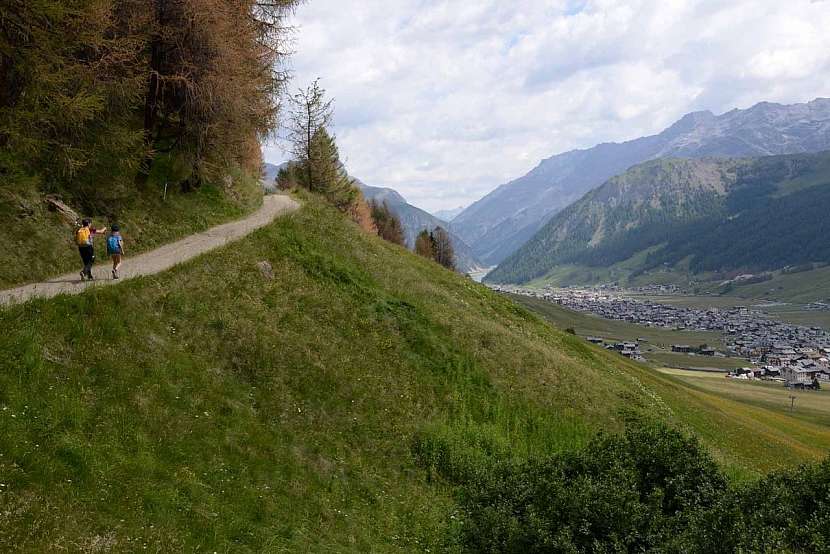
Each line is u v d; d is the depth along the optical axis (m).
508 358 28.86
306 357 20.05
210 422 14.43
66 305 15.03
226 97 29.91
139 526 9.77
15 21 19.25
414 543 15.06
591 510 12.17
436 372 24.69
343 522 14.34
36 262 19.62
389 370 22.94
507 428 23.38
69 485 9.76
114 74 25.25
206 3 27.67
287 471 14.82
